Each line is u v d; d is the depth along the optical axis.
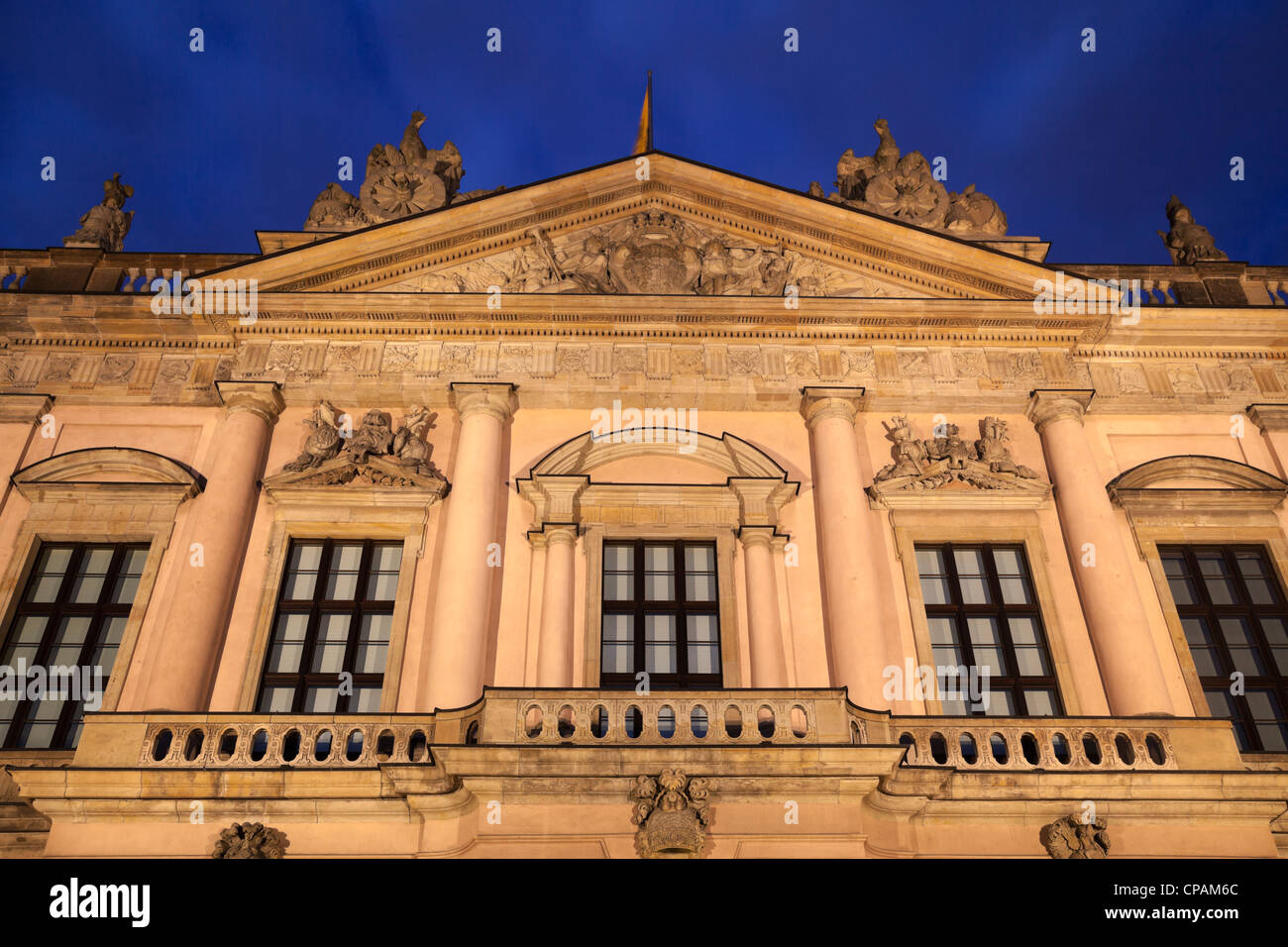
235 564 21.72
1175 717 18.77
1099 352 25.45
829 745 16.78
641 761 16.75
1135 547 22.78
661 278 25.55
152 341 24.98
